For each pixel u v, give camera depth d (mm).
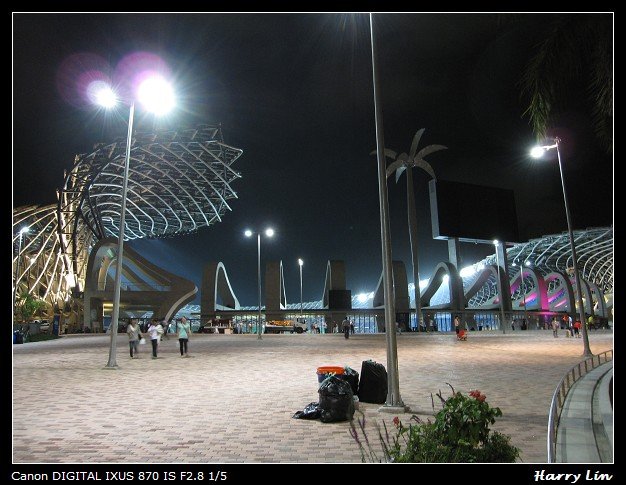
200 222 97438
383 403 10219
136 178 81750
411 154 67438
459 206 68375
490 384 12977
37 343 37031
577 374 14766
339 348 28250
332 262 73750
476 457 4578
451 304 68688
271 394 11672
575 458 5762
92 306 61125
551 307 90375
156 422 8648
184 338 22391
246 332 68062
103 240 62469
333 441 7293
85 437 7590
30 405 10344
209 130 72812
